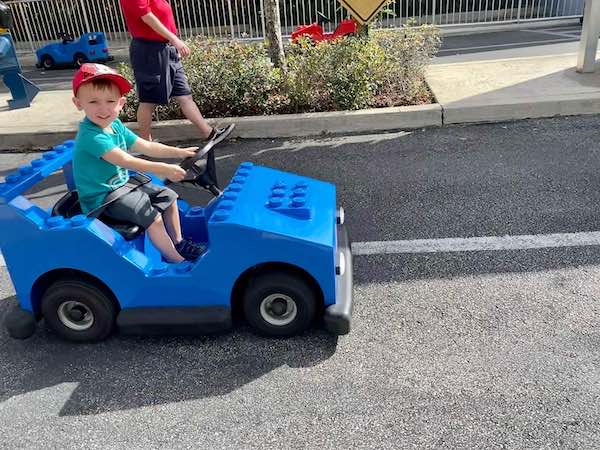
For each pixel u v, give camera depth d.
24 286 2.94
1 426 2.50
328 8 14.55
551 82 6.48
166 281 2.83
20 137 6.36
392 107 6.07
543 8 15.07
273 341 2.92
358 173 4.97
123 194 2.99
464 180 4.64
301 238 2.68
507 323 2.92
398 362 2.71
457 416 2.38
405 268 3.47
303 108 6.31
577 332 2.81
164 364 2.81
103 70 2.84
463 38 13.66
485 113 5.89
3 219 2.80
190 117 5.51
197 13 15.61
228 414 2.48
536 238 3.68
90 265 2.82
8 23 7.23
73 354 2.93
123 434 2.41
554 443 2.22
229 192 3.01
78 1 15.81
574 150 5.03
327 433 2.34
